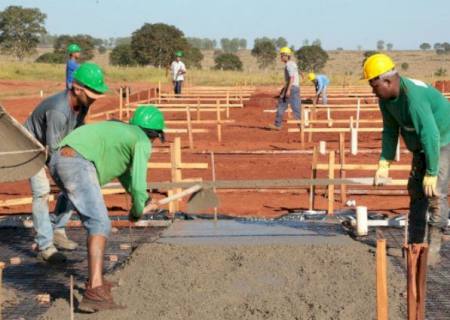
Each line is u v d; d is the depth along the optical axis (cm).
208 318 550
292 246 729
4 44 7538
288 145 1564
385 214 887
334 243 743
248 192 1089
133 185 571
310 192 925
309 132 1634
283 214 938
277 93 2947
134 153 575
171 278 640
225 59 7719
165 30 6694
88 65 648
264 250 716
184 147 1550
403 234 800
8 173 600
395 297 590
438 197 680
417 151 673
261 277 641
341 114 2297
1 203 927
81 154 578
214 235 784
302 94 2936
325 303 573
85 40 7581
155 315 557
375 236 791
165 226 864
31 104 2828
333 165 916
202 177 1195
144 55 6638
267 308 566
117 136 579
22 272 693
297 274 648
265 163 1321
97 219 568
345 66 10312
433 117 636
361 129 1537
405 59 11638
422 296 410
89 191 571
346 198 1045
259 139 1706
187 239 765
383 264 405
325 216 875
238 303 582
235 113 2361
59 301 589
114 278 639
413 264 407
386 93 638
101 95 648
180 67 2725
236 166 1295
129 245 777
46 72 4784
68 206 754
